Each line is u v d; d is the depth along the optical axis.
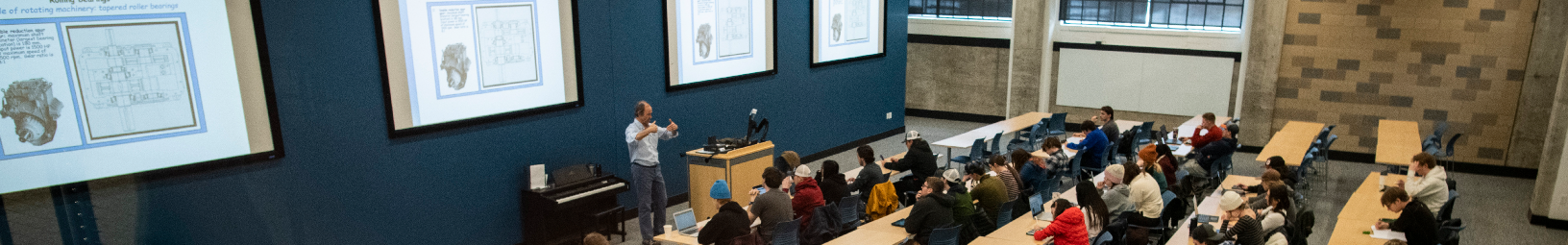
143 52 4.96
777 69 10.52
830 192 7.24
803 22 10.88
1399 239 5.84
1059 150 8.89
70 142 4.77
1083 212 5.92
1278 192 5.96
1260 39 12.48
